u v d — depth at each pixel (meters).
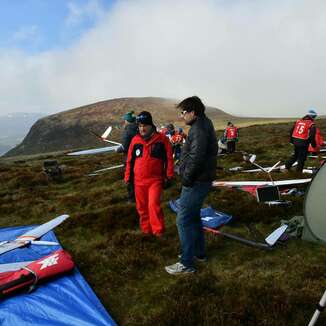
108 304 4.98
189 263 5.62
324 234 2.76
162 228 7.14
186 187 5.37
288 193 9.54
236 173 13.78
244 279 5.31
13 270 5.47
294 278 5.29
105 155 31.02
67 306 4.68
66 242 7.54
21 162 33.25
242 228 7.61
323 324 4.16
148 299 5.02
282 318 4.25
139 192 7.23
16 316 4.46
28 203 11.43
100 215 8.80
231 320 4.22
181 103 5.22
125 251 6.41
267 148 22.69
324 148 19.09
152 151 6.96
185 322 4.30
